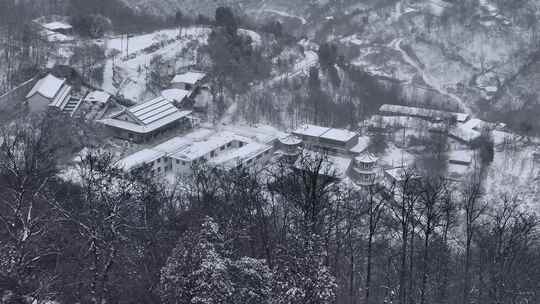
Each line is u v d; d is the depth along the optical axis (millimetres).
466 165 153000
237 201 73438
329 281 46125
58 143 118000
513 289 63188
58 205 54750
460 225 93000
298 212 66938
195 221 63938
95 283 50781
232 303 45719
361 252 75875
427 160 151875
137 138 146625
